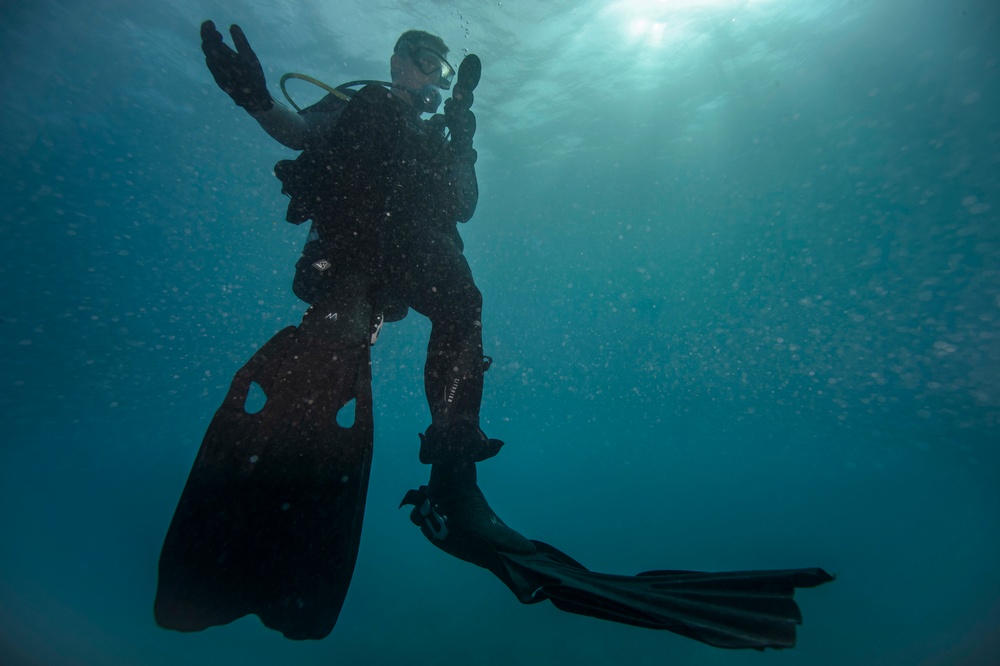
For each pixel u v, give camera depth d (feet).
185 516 4.65
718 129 62.80
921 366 50.34
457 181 7.39
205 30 5.24
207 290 129.80
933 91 52.54
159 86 50.85
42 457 34.78
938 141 59.36
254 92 5.75
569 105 53.06
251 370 5.48
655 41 42.88
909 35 44.29
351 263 6.49
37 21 40.45
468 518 6.02
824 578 4.57
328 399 5.61
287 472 5.16
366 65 42.88
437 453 6.50
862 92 53.88
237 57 5.49
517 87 48.47
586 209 92.63
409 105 7.53
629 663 12.60
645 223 103.76
